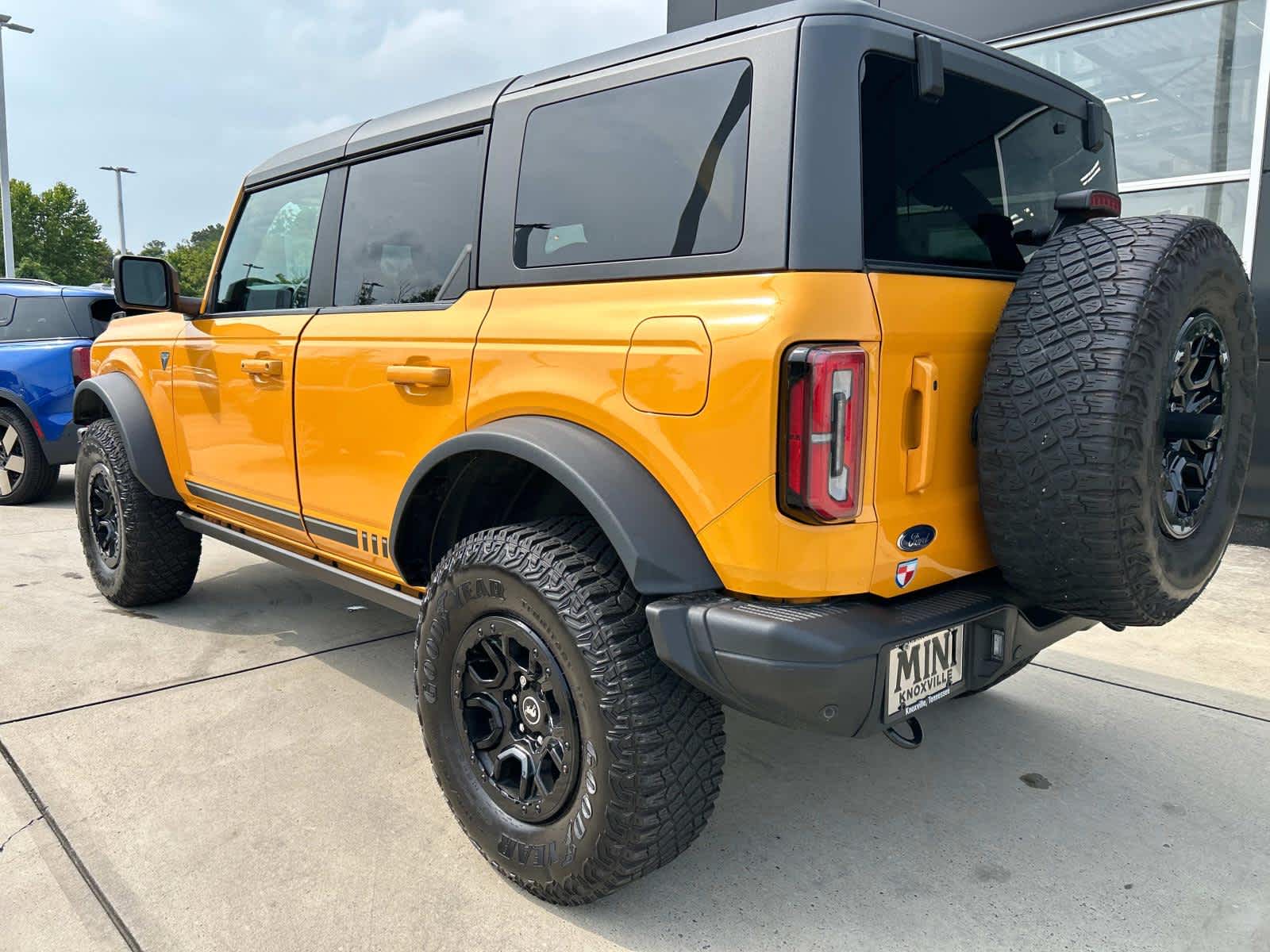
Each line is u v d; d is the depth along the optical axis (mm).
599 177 2025
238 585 4570
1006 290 2016
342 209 2826
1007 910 2059
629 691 1805
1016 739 2920
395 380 2400
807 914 2041
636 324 1849
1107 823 2428
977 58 2031
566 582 1877
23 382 6426
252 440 3076
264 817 2406
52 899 2062
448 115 2467
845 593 1732
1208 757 2797
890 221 1798
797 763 2762
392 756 2754
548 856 1975
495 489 2348
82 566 4938
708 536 1769
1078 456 1702
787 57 1714
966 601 1924
